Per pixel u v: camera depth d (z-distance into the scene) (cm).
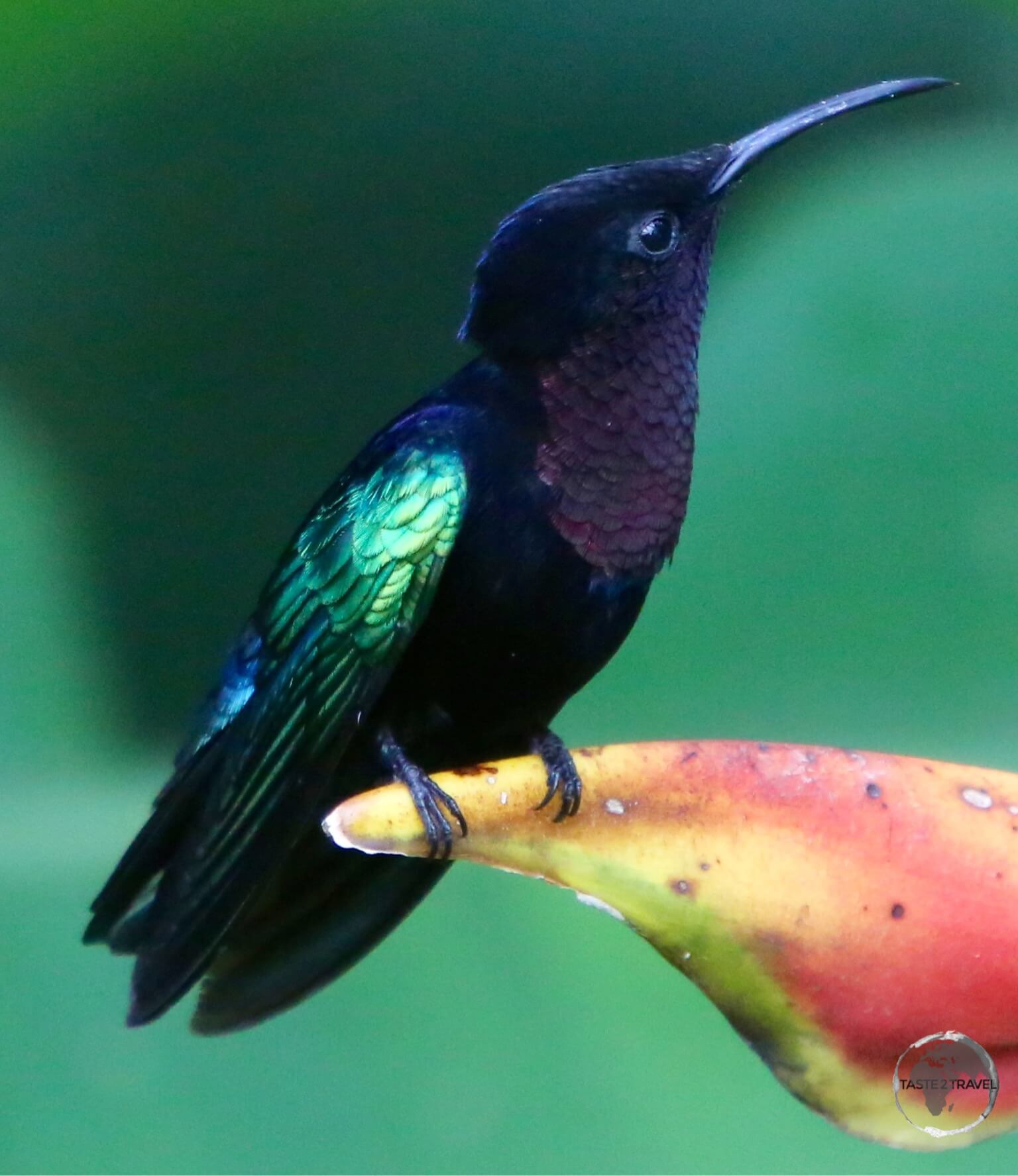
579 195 197
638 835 192
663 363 197
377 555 196
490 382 197
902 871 192
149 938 196
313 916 197
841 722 196
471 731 198
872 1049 192
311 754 196
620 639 197
